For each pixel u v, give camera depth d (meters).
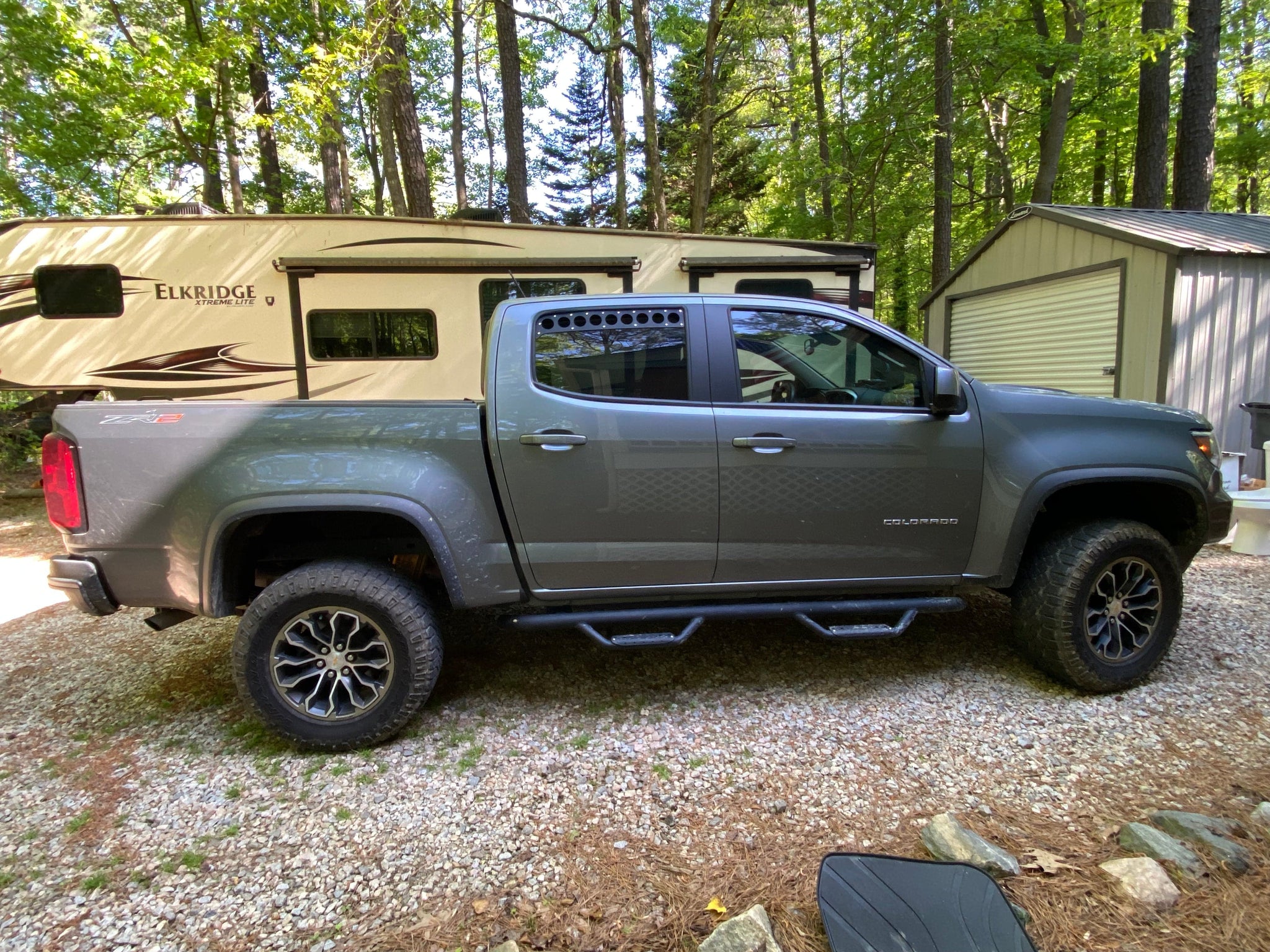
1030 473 2.84
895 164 12.75
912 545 2.85
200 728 2.82
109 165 10.91
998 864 1.88
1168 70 10.75
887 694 3.00
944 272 12.12
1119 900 1.78
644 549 2.72
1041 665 3.01
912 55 11.18
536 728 2.78
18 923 1.78
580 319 2.75
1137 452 2.93
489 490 2.64
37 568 5.41
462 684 3.19
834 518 2.78
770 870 1.94
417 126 10.02
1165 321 6.73
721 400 2.76
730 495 2.71
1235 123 14.73
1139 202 11.17
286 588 2.52
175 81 8.87
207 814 2.24
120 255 6.16
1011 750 2.54
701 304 2.82
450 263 6.31
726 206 22.84
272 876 1.95
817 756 2.53
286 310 6.32
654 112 9.50
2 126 10.01
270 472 2.48
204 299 6.26
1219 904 1.76
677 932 1.73
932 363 2.81
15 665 3.46
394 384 6.48
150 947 1.71
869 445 2.75
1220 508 3.09
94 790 2.38
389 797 2.33
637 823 2.17
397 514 2.54
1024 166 16.28
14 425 8.09
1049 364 8.30
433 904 1.84
